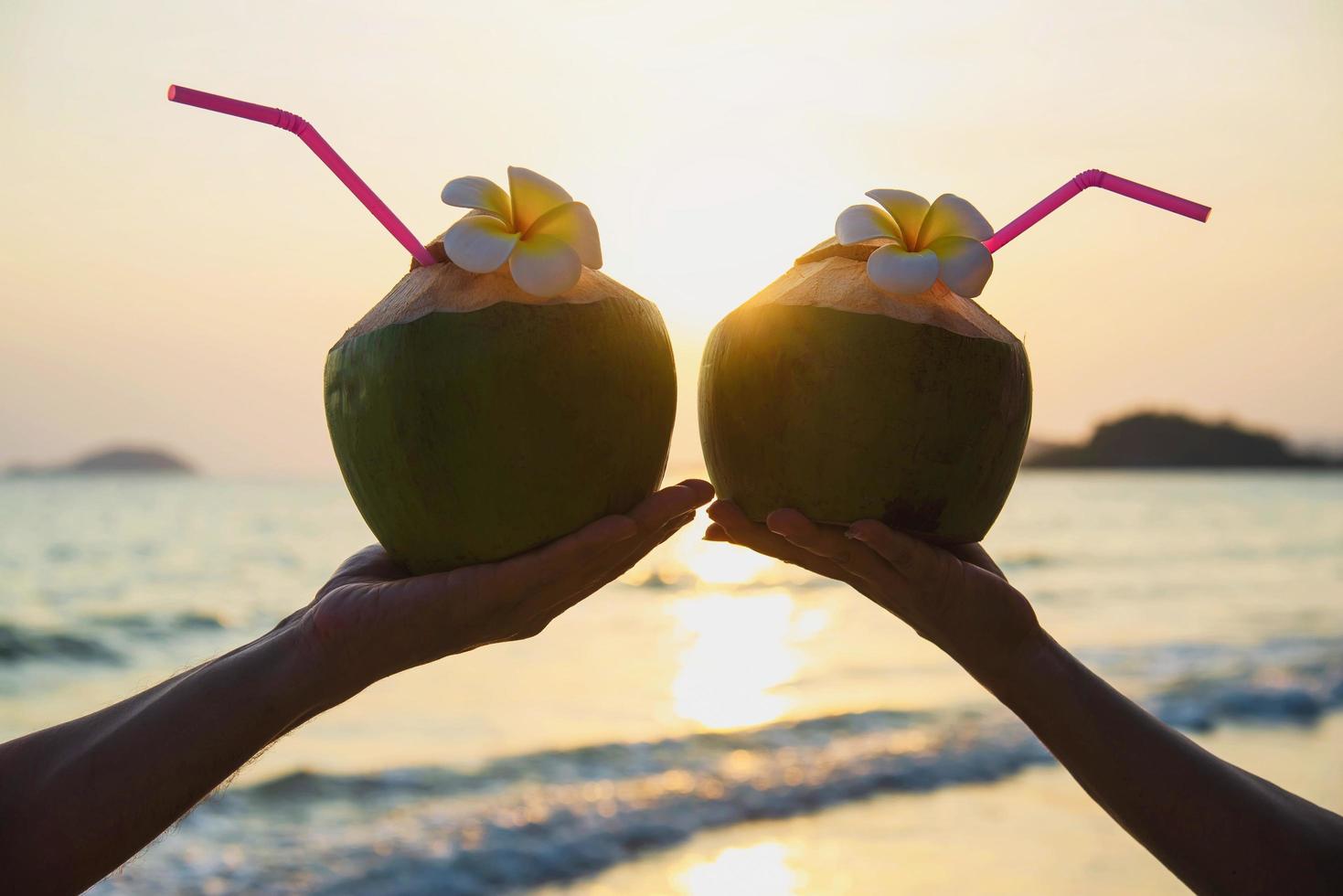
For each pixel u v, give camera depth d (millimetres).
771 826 6633
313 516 33250
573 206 1315
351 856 6547
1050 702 1372
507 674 11914
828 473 1389
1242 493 50594
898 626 15984
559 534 1349
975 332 1399
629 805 7246
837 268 1458
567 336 1319
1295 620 17156
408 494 1334
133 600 18016
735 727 9672
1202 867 1338
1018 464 1476
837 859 5973
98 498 40438
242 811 7387
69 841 1163
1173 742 1382
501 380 1295
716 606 17828
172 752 1194
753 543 1467
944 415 1375
